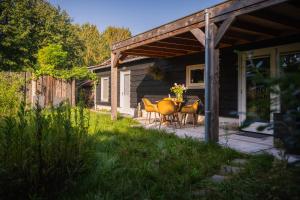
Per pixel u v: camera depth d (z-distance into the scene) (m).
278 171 2.73
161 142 5.24
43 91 12.54
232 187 3.00
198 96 9.16
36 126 2.77
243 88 7.36
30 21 22.20
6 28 19.31
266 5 4.24
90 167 3.29
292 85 1.16
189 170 3.68
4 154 2.56
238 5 4.65
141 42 7.50
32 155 2.65
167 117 9.40
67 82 13.58
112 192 2.89
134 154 4.57
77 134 3.17
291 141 1.38
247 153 4.73
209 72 5.30
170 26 6.26
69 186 2.84
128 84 13.81
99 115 11.22
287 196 2.05
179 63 10.02
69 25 26.92
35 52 21.11
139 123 9.12
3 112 5.59
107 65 14.52
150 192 2.93
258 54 7.09
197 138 5.89
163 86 10.95
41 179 2.67
